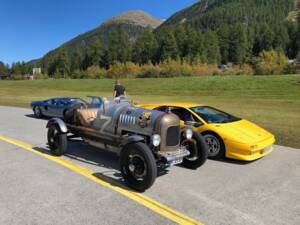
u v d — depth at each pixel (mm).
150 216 4504
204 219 4434
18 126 12117
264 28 142625
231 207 4824
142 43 110188
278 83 36812
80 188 5504
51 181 5820
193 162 6621
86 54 120812
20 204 4848
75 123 7840
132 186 5492
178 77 57281
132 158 5543
